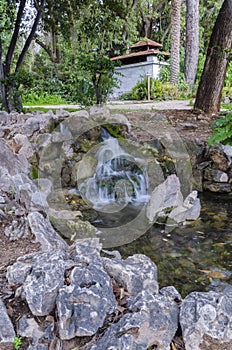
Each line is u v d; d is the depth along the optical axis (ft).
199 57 50.24
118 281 4.50
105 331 3.76
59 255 4.59
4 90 18.24
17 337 3.71
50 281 3.97
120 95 44.96
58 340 3.67
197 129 15.80
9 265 4.98
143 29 66.33
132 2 46.88
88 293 3.87
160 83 40.83
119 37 54.44
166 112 20.59
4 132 12.34
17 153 10.68
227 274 6.75
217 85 20.29
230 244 8.07
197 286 6.33
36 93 39.50
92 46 41.27
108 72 18.24
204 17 65.46
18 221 6.65
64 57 49.67
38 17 20.61
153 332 3.71
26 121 12.64
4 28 20.07
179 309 4.00
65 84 42.63
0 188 8.27
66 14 26.63
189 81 45.09
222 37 19.08
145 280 4.52
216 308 3.72
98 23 25.96
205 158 12.71
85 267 4.29
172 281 6.52
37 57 56.65
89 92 18.63
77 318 3.73
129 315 3.82
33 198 7.57
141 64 46.52
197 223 9.36
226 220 9.53
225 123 6.86
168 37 65.31
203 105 20.61
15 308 4.01
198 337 3.66
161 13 67.56
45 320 3.86
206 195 11.84
